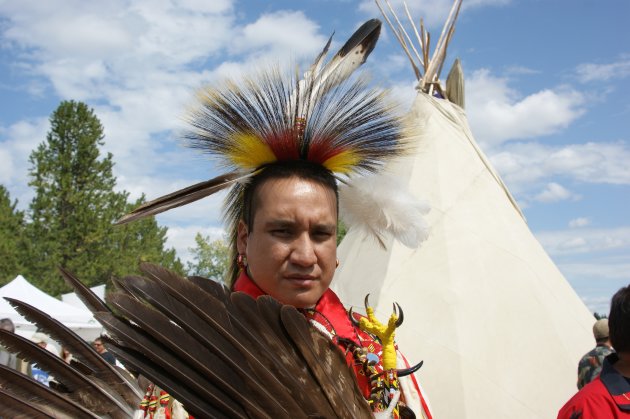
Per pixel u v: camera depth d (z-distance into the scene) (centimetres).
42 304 1058
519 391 629
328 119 156
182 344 101
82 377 120
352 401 112
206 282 111
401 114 169
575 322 718
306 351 111
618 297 247
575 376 656
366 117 162
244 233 157
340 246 780
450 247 709
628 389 237
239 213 172
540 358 655
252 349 107
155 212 150
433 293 671
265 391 103
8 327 632
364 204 172
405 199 173
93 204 2781
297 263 141
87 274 2648
